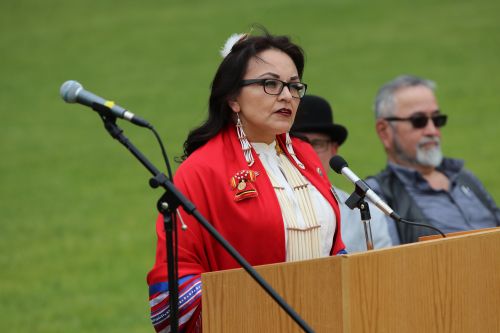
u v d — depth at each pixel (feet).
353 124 157.79
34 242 116.88
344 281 26.86
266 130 33.19
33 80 196.95
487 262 29.68
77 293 97.30
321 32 214.48
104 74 197.67
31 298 95.96
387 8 229.04
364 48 200.64
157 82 190.29
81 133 166.61
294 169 34.94
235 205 31.83
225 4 244.22
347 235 43.01
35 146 160.45
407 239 47.62
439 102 166.71
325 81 181.47
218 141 33.40
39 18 240.73
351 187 113.60
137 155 29.45
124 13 242.17
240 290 28.19
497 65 184.03
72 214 127.95
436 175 52.42
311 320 27.58
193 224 31.71
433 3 230.89
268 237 31.89
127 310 91.09
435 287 28.48
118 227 121.60
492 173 131.85
